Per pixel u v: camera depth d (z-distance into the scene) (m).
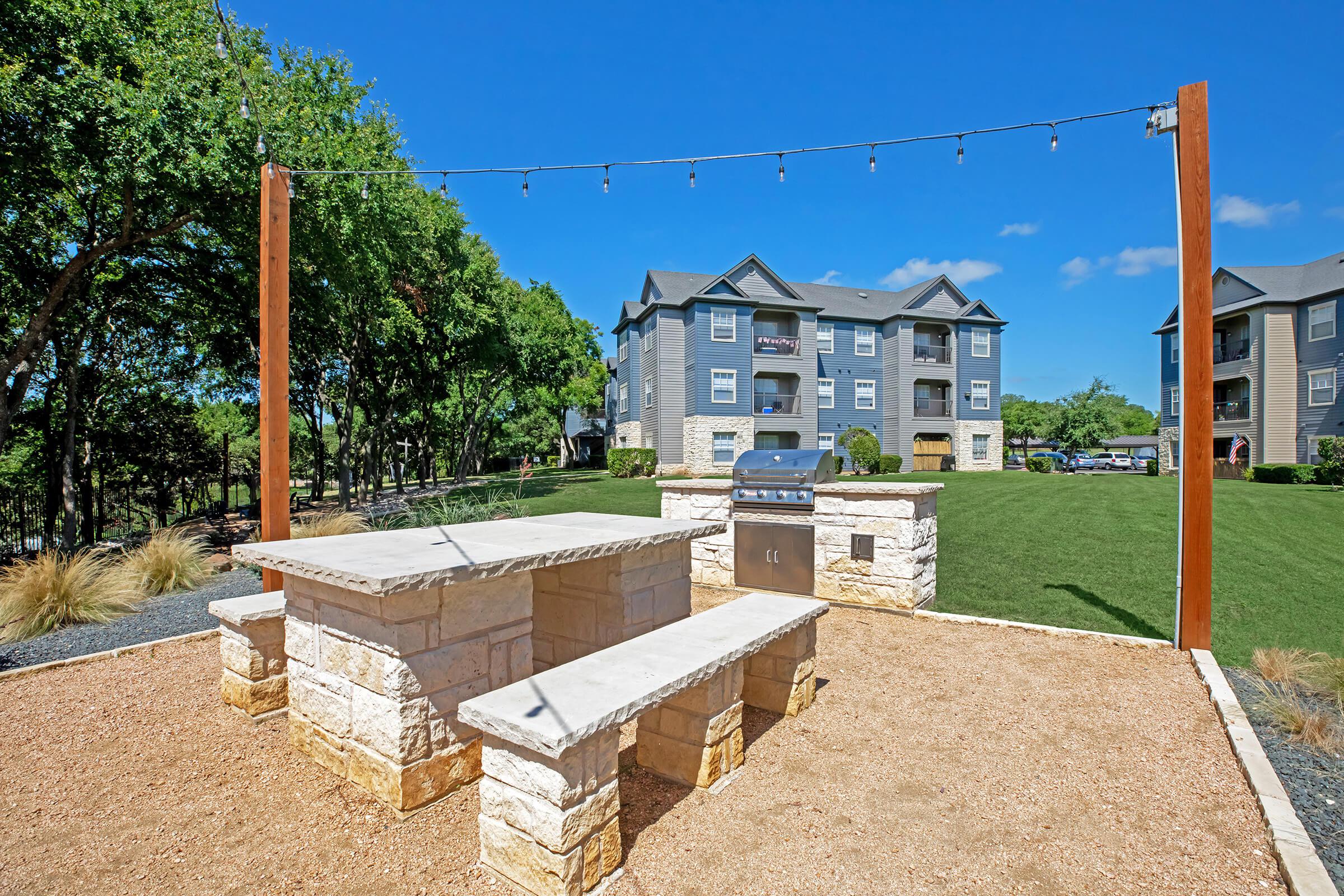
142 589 7.10
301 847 2.57
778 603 4.08
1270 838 2.51
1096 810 2.76
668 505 7.47
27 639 5.55
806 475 6.39
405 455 26.61
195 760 3.33
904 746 3.39
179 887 2.33
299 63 12.52
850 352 29.03
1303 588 6.79
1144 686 4.18
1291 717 3.49
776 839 2.59
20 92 8.05
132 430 14.63
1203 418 4.75
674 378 26.61
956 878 2.33
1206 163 4.64
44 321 9.98
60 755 3.40
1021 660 4.73
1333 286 21.88
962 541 9.78
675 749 3.06
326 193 10.31
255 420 22.31
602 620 3.91
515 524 4.55
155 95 8.33
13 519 11.86
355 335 17.41
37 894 2.31
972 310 29.39
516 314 26.69
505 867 2.31
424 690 2.85
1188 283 4.75
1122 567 7.94
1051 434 42.22
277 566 3.04
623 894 2.26
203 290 13.37
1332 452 19.31
